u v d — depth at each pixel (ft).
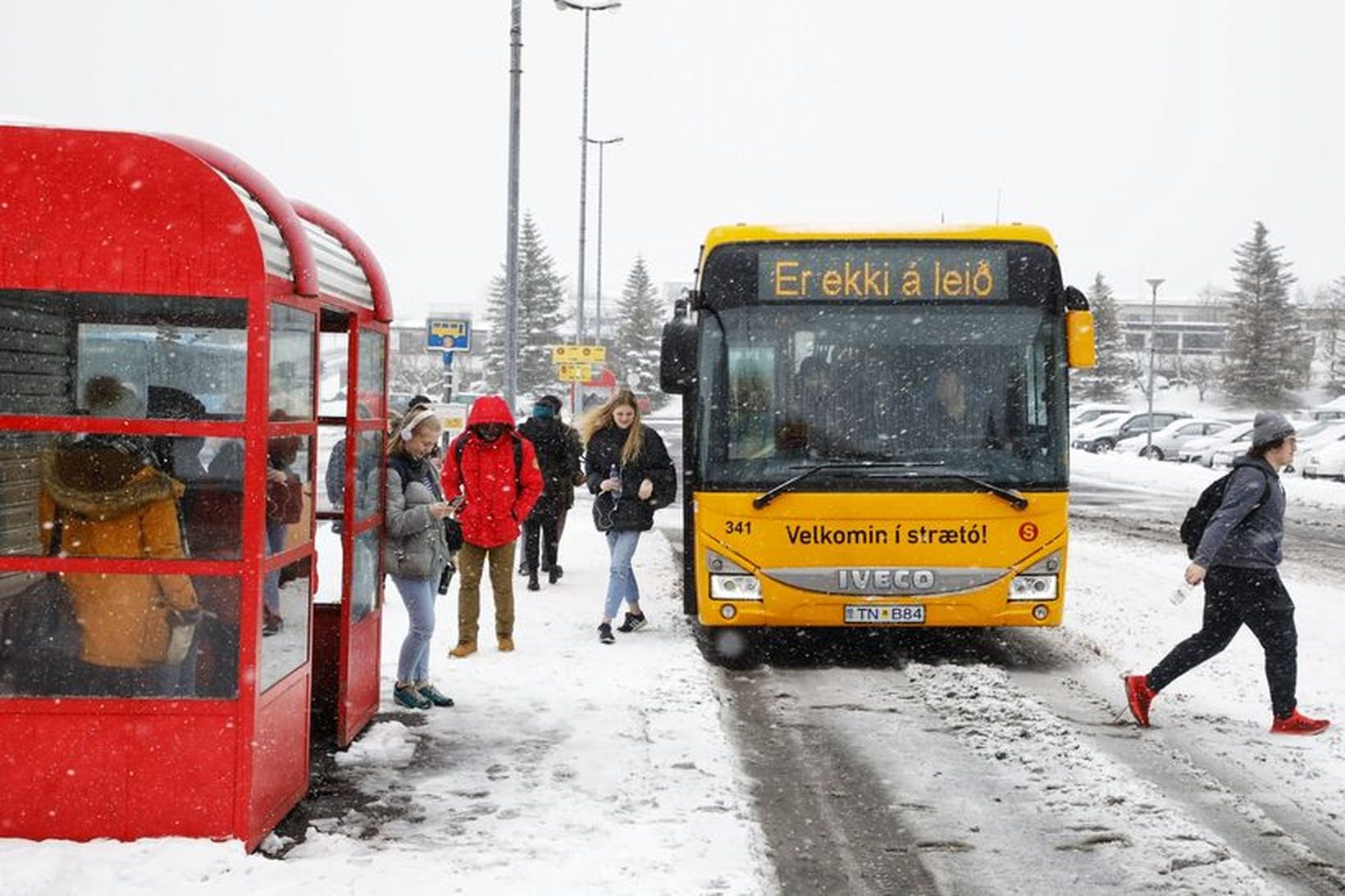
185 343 18.25
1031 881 18.22
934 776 23.32
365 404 24.79
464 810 20.57
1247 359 328.49
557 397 44.60
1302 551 63.82
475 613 32.78
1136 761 24.49
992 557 32.35
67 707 18.26
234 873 17.43
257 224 18.25
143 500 18.31
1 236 17.89
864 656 35.06
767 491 32.58
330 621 24.94
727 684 31.42
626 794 21.42
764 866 18.74
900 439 32.68
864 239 33.19
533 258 325.01
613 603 34.86
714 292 33.27
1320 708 28.55
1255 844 19.95
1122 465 137.90
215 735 18.37
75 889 16.69
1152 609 43.14
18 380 18.39
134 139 18.02
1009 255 33.22
